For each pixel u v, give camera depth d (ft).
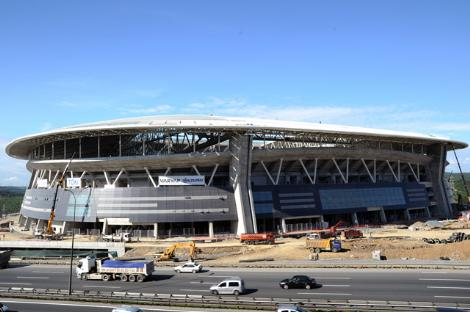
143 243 272.51
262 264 190.80
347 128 344.69
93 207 311.06
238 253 233.76
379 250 211.00
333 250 221.46
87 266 167.12
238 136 298.97
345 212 355.15
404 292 131.34
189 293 138.82
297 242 263.70
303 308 108.88
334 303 112.88
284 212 326.85
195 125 283.59
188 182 302.66
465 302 116.06
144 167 311.68
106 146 360.69
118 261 166.30
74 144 354.74
